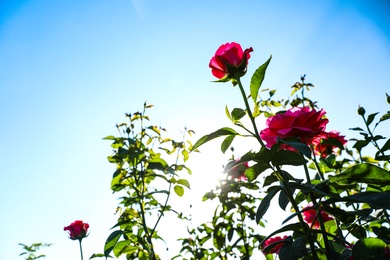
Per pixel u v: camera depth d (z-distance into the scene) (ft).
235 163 1.27
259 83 1.40
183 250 4.36
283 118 1.44
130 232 2.93
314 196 1.34
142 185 3.32
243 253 3.83
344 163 2.24
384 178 1.16
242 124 1.42
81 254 3.47
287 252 1.19
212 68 1.60
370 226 1.72
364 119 2.29
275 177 1.29
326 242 1.23
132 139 3.28
